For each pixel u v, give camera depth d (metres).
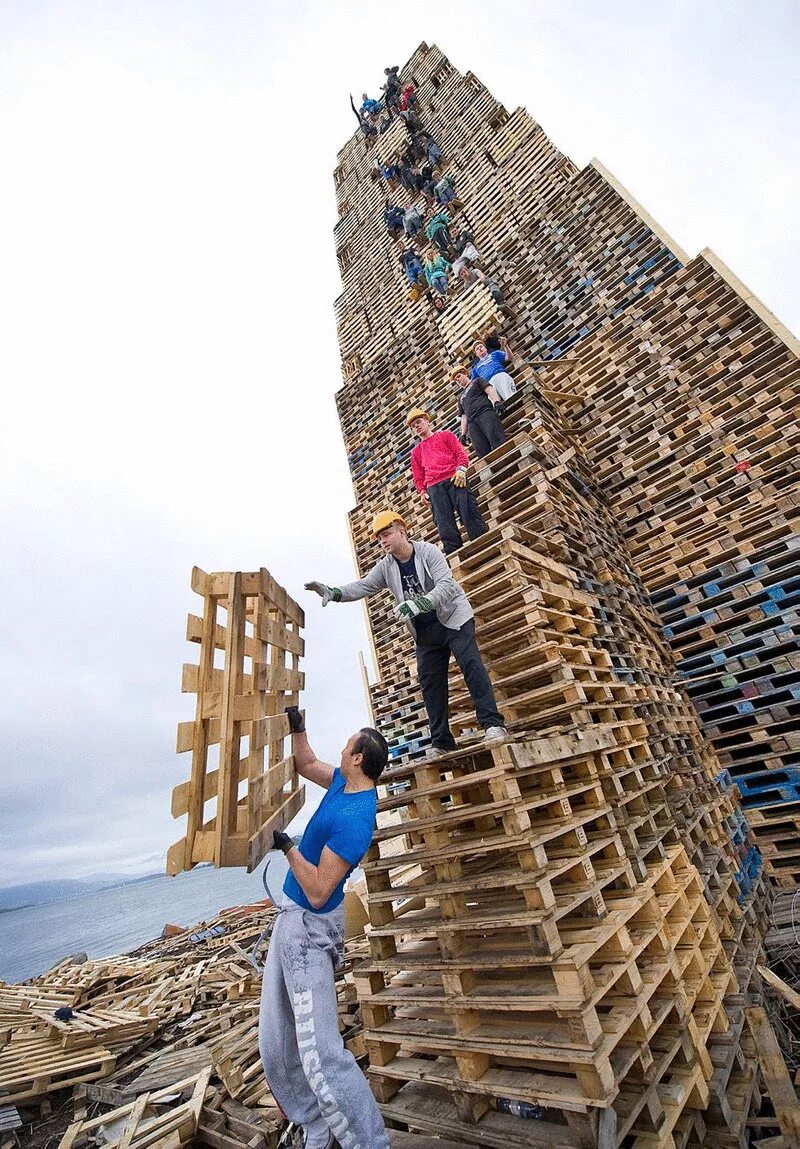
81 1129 4.05
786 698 6.45
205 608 2.78
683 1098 2.66
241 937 9.48
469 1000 2.60
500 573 5.01
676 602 7.53
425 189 16.48
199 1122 3.80
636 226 10.53
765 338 7.67
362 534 12.07
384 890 3.35
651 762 4.63
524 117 14.64
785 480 6.93
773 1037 3.49
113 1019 5.96
